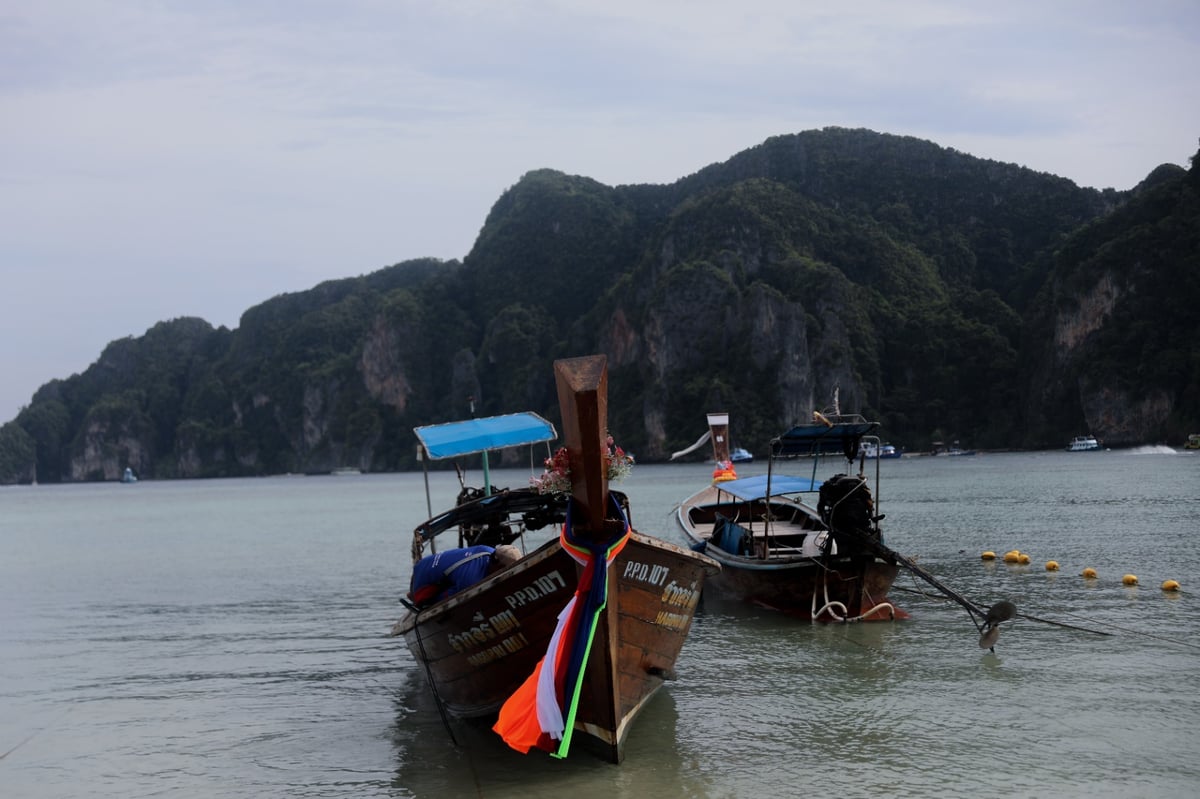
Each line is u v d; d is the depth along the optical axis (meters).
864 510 16.16
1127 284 155.88
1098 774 9.28
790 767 9.76
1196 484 53.00
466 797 9.33
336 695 13.45
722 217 197.00
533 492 12.23
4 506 113.06
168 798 9.72
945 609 17.64
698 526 22.38
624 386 193.25
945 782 9.23
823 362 171.00
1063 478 65.88
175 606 22.62
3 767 10.85
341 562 31.11
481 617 9.98
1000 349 177.75
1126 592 18.73
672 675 10.62
